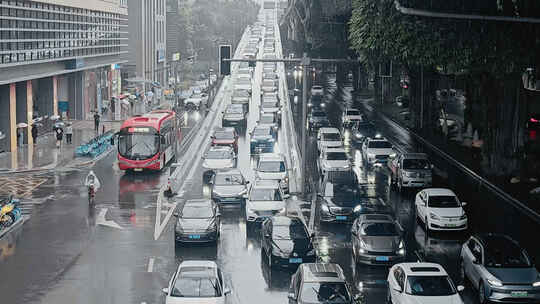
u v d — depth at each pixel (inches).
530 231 2353.6
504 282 1658.5
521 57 2409.0
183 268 1636.3
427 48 2452.0
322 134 4003.4
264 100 5664.4
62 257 2090.3
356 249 2017.7
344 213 2471.7
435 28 2413.9
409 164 3011.8
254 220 2396.7
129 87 7623.0
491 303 1685.5
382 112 6127.0
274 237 2003.0
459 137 4552.2
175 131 3927.2
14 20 4015.8
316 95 6914.4
